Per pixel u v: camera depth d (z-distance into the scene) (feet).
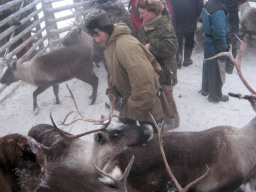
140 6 10.31
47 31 24.71
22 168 4.34
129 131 8.37
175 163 7.89
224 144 7.89
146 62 8.53
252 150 7.82
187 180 7.92
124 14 14.37
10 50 22.81
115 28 8.75
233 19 17.95
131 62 8.38
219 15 13.34
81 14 24.41
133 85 8.55
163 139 8.29
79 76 17.15
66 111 16.89
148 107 8.86
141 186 8.07
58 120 16.02
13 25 20.03
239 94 7.63
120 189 5.79
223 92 16.98
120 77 9.12
